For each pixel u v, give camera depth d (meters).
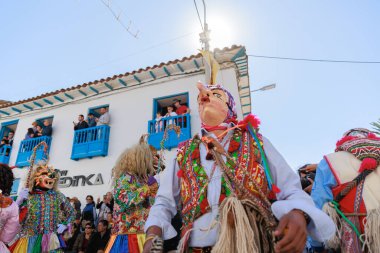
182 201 1.34
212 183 1.17
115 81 10.64
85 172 10.00
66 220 3.58
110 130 10.31
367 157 1.99
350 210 1.94
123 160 2.60
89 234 6.79
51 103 11.87
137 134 9.81
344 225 1.94
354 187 1.96
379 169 1.95
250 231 0.97
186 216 1.21
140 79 10.54
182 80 9.93
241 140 1.27
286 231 0.89
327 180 2.12
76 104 11.45
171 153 8.77
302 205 0.97
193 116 9.16
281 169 1.21
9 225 2.61
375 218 1.79
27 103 11.88
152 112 9.92
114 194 2.45
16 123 12.66
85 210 8.09
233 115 1.52
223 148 1.25
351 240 1.88
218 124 1.39
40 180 3.45
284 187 1.17
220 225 1.03
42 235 3.24
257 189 1.12
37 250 3.13
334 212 2.00
